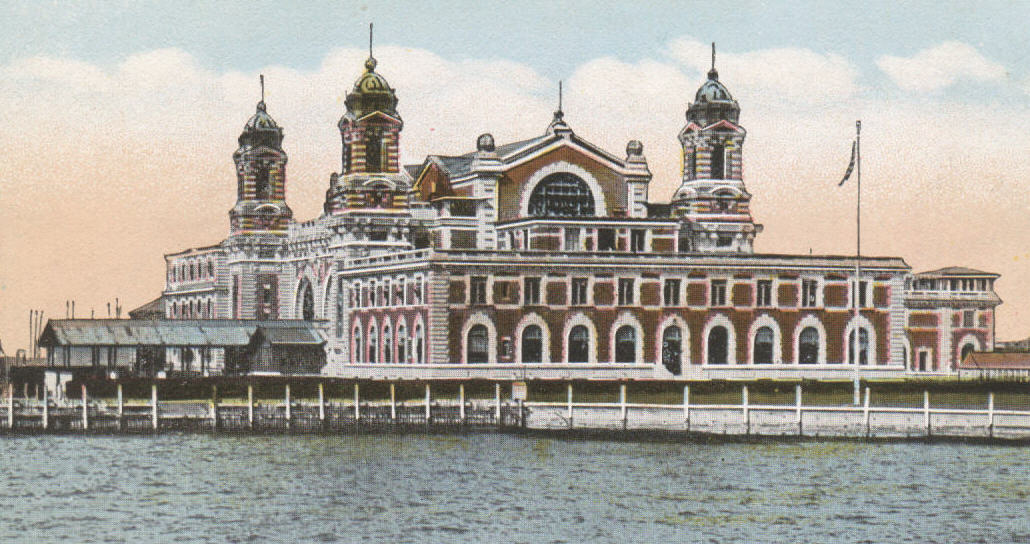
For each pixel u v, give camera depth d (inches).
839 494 4244.6
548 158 7613.2
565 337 6707.7
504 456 4896.7
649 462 4761.3
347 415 5452.8
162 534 3794.3
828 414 5157.5
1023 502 4131.4
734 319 6914.4
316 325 7790.4
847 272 7032.5
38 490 4306.1
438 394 5880.9
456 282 6574.8
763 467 4650.6
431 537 3767.2
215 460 4815.5
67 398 5807.1
